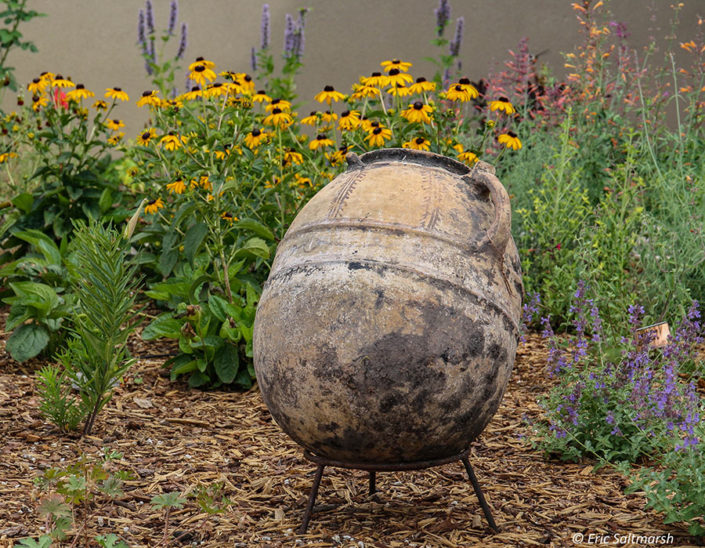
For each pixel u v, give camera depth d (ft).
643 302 17.13
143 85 34.27
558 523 9.51
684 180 19.01
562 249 18.21
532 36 32.55
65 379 14.38
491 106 15.99
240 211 16.74
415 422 8.50
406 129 16.42
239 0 34.14
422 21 33.53
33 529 9.00
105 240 12.00
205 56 34.30
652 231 17.34
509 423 12.97
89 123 32.78
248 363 15.01
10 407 13.32
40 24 34.40
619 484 10.64
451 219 8.73
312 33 34.22
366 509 9.95
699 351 15.80
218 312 15.05
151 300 19.29
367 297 8.31
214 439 12.36
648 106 21.61
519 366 15.66
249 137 15.31
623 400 11.51
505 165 21.74
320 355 8.38
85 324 13.19
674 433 9.74
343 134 16.21
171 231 17.29
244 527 9.35
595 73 23.16
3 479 10.39
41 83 19.51
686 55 30.58
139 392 14.53
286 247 9.21
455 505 10.05
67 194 20.88
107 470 10.64
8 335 17.22
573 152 19.54
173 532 9.15
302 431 8.91
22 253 20.99
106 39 34.27
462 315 8.44
